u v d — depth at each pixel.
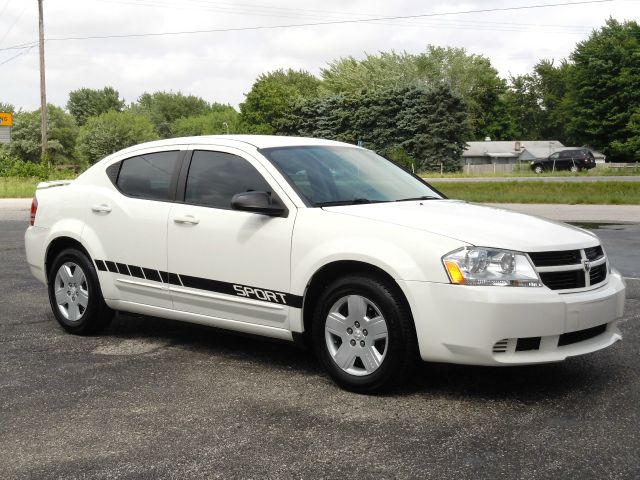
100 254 6.02
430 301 4.34
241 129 106.69
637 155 70.06
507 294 4.23
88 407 4.43
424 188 5.71
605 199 23.59
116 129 108.75
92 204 6.13
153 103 177.38
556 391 4.66
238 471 3.46
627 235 14.05
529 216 5.06
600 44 74.88
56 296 6.39
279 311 4.99
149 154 5.97
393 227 4.57
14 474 3.47
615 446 3.72
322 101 77.06
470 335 4.26
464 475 3.38
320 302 4.79
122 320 6.97
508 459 3.57
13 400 4.57
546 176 51.88
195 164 5.64
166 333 6.41
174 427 4.07
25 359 5.55
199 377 5.05
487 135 108.00
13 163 40.50
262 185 5.20
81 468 3.53
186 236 5.46
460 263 4.30
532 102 120.88
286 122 79.00
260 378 5.02
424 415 4.23
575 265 4.49
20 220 19.06
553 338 4.35
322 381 4.94
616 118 72.44
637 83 72.25
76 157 107.31
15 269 10.13
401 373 4.53
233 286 5.21
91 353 5.72
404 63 88.69
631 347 5.73
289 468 3.49
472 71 96.31
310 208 4.94
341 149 5.84
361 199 5.17
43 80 40.94
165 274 5.61
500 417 4.18
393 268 4.43
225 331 5.44
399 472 3.42
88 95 155.12
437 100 69.75
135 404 4.48
